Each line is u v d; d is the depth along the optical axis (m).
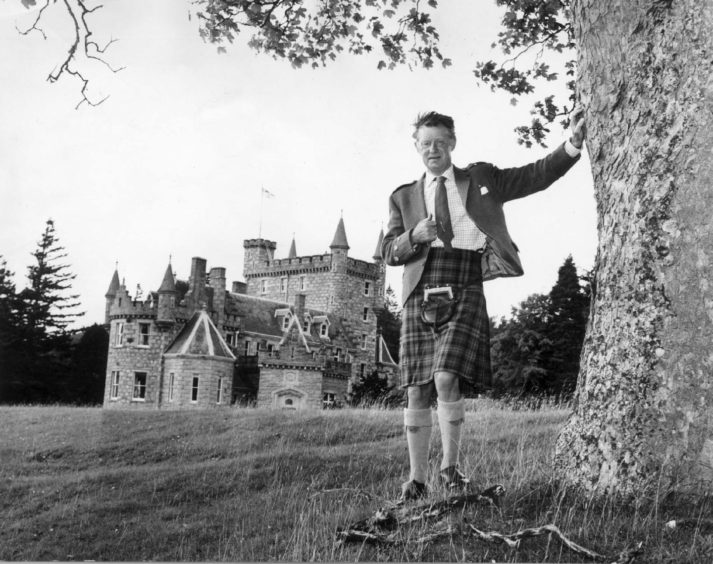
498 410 13.55
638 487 4.26
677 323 4.36
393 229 5.03
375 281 76.31
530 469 5.26
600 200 4.98
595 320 4.81
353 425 13.32
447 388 4.66
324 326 68.38
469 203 4.78
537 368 43.50
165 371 53.19
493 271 4.80
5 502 8.86
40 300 61.66
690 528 3.82
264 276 77.56
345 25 10.66
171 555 5.86
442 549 4.00
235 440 12.99
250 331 62.03
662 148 4.55
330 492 6.76
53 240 62.56
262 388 56.81
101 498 8.30
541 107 10.27
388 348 82.81
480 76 10.62
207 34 10.57
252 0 10.07
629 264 4.61
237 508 6.90
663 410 4.32
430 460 7.01
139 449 13.76
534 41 10.26
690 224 4.40
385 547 4.25
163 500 7.92
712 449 4.16
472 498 4.50
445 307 4.69
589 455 4.54
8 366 59.19
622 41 4.77
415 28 10.45
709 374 4.24
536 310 45.25
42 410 21.97
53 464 13.41
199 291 55.97
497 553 3.87
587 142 5.03
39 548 6.78
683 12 4.55
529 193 4.92
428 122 4.94
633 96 4.72
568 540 3.78
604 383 4.60
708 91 4.45
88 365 62.72
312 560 4.32
